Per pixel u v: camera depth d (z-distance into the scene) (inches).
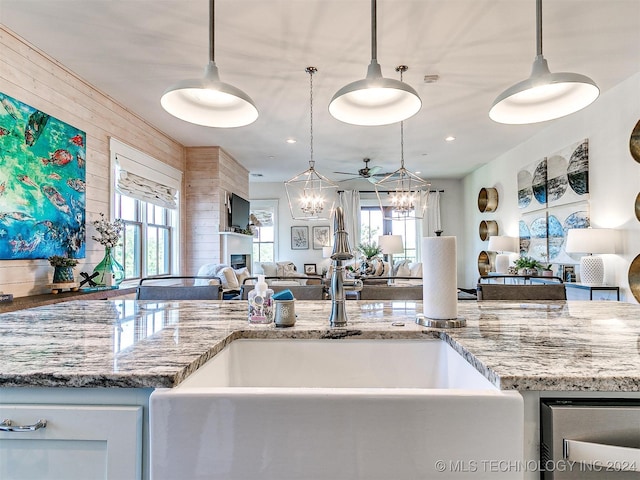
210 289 80.6
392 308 61.9
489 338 41.3
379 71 58.9
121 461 29.0
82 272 120.0
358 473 27.0
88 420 29.4
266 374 46.6
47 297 101.6
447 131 189.5
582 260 141.4
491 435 27.3
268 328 47.8
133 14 94.3
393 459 27.1
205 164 214.5
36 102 108.7
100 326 49.1
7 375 29.8
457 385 40.6
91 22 97.3
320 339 46.5
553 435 28.1
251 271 275.9
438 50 111.5
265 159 247.3
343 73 125.8
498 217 245.1
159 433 27.9
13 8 90.9
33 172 106.6
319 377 46.3
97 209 136.9
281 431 27.3
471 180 298.7
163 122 173.5
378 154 236.2
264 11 93.0
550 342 39.4
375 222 333.4
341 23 98.2
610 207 140.9
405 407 27.2
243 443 27.4
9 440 29.5
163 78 129.1
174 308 64.1
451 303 46.9
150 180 174.2
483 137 200.5
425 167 277.9
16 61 102.0
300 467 27.3
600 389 28.5
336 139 202.2
